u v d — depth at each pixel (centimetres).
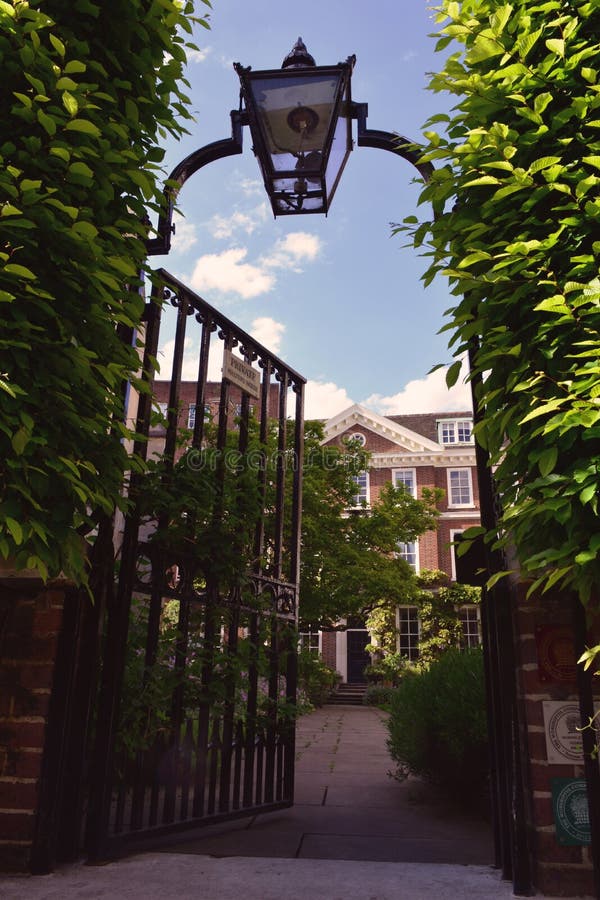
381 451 2823
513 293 264
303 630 1961
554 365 248
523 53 262
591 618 300
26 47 244
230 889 290
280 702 479
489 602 359
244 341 496
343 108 436
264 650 484
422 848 385
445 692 557
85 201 286
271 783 466
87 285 269
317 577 1827
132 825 351
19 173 231
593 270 242
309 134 412
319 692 1989
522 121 272
